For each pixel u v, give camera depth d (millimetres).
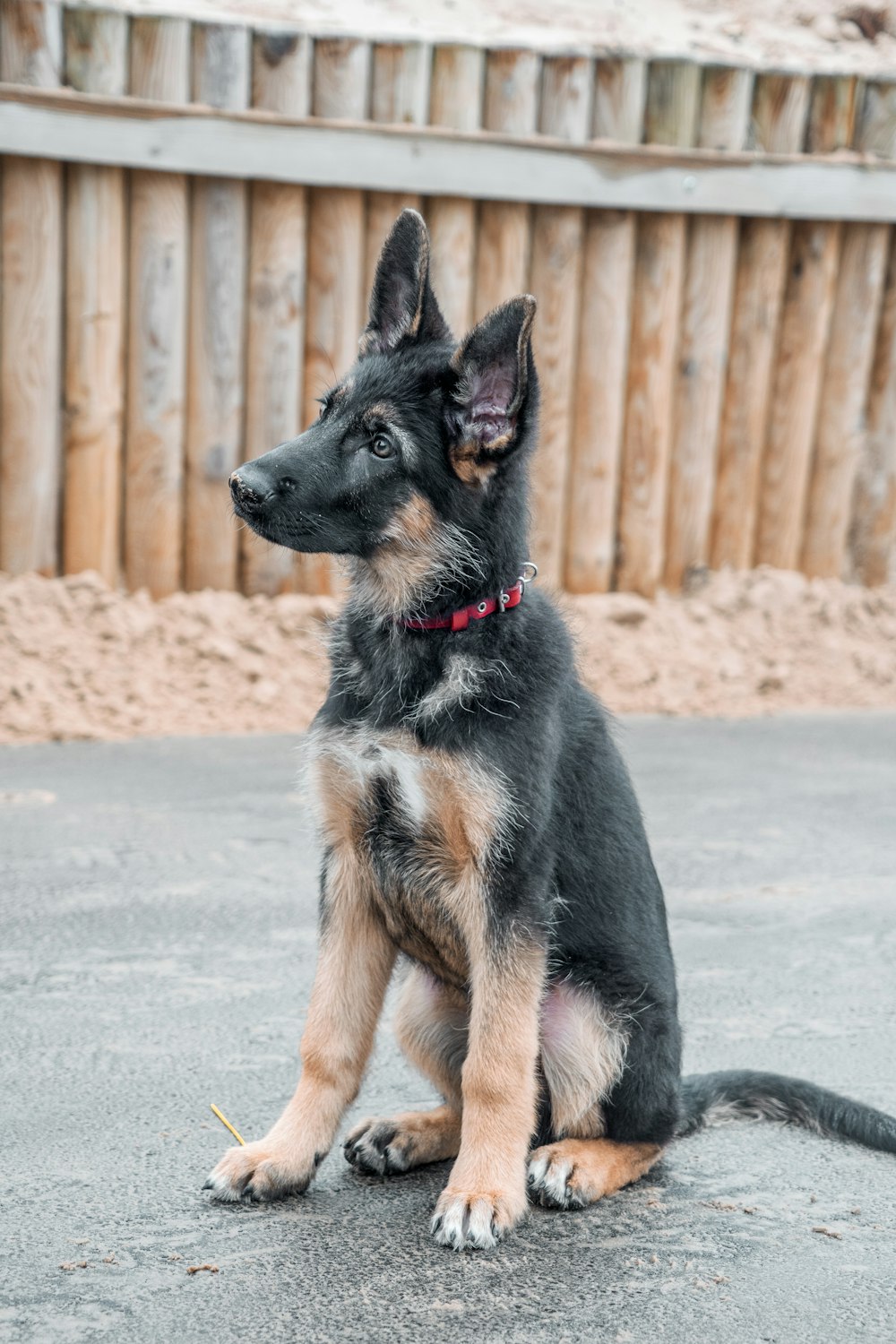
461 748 3904
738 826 7387
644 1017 4133
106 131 8719
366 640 4199
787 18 12383
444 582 4117
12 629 8719
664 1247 3684
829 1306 3400
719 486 10648
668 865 6773
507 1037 3846
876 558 10992
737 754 8742
